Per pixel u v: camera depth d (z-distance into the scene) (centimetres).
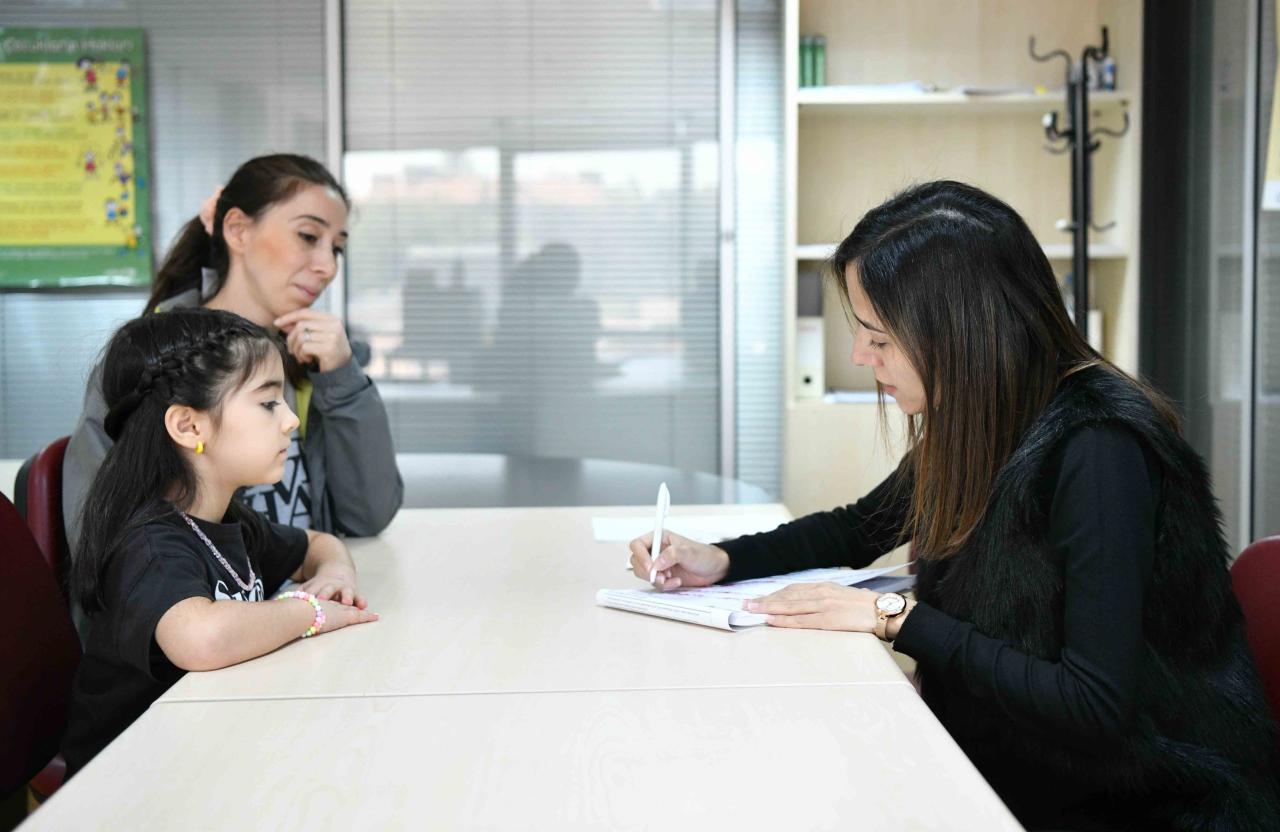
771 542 153
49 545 165
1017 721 115
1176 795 115
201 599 118
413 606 138
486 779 87
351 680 110
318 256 193
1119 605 110
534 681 109
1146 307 353
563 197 404
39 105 393
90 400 163
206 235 197
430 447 409
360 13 398
